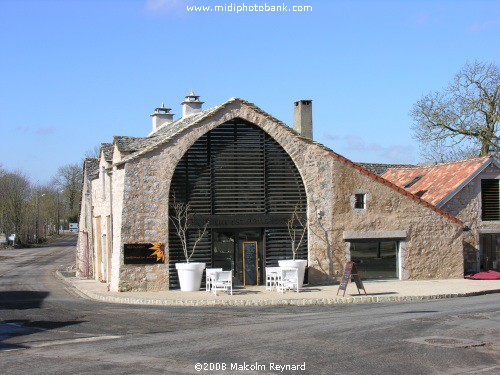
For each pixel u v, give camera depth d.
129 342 12.70
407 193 26.70
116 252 23.33
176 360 10.80
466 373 9.88
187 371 9.98
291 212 25.03
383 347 11.76
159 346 12.16
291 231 25.05
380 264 26.34
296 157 25.12
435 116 45.22
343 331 13.52
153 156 23.33
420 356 11.00
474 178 29.56
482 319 15.12
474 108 44.00
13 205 75.38
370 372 9.89
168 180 23.45
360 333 13.24
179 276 22.91
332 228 25.44
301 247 25.20
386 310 17.44
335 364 10.42
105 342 12.80
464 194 29.38
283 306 19.33
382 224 26.22
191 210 23.92
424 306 18.33
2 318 16.91
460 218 29.17
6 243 73.69
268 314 17.06
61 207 111.19
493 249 30.41
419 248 26.86
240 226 24.36
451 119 44.50
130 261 22.84
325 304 19.77
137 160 23.14
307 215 25.16
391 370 10.02
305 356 11.02
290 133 25.08
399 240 26.64
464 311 16.72
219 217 24.11
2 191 75.31
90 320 16.20
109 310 18.36
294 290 22.75
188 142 23.80
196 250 24.02
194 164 24.09
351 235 25.61
